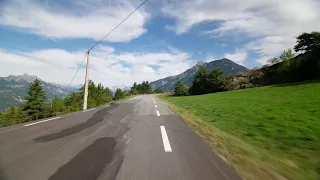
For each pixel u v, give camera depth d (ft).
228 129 26.89
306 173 12.01
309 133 23.22
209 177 10.46
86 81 53.26
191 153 14.33
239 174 11.03
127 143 16.65
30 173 10.67
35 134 19.33
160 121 28.50
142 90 437.58
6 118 173.99
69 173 10.68
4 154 13.62
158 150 14.87
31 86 181.27
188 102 80.02
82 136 18.84
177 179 10.16
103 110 41.81
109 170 11.14
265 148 18.02
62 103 234.17
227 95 109.91
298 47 143.95
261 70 166.91
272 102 57.82
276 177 11.07
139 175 10.54
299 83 109.91
